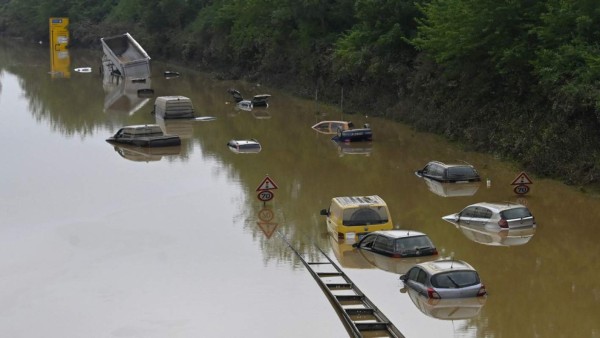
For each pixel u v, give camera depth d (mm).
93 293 27359
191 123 66688
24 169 47594
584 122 43188
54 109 74125
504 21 50188
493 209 33969
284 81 88875
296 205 39344
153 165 49094
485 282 27391
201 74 109250
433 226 34844
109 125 65000
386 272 28766
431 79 60188
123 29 139875
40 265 30500
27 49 153875
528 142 46344
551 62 45375
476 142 51844
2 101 78938
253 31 97562
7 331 24281
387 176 45281
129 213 37969
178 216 37406
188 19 127312
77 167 48344
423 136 57375
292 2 84312
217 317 24875
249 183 44062
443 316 24234
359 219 32156
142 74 99688
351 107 70625
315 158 50969
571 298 25750
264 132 61625
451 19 53781
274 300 26203
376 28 69938
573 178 41469
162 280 28531
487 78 53375
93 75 107188
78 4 161000
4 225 35969
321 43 80812
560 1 46062
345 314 23906
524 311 24562
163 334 23688
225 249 32219
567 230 33656
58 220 36750
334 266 29484
